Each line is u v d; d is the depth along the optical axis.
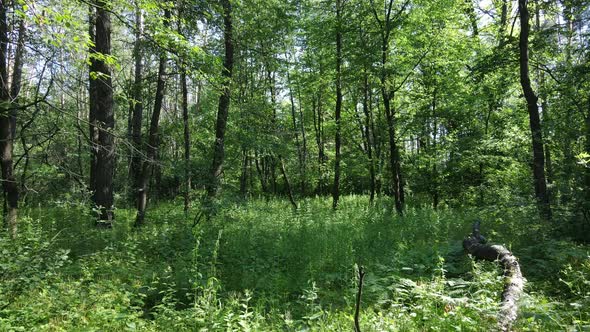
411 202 21.12
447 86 18.34
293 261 8.28
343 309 5.93
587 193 9.32
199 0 10.02
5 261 6.72
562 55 15.05
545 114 14.85
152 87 14.16
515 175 17.20
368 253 8.66
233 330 4.85
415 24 16.81
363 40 16.06
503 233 9.71
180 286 6.73
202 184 11.62
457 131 19.11
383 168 21.92
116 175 20.41
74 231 10.10
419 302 5.53
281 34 17.66
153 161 8.74
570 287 5.73
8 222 9.43
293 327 5.19
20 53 7.84
